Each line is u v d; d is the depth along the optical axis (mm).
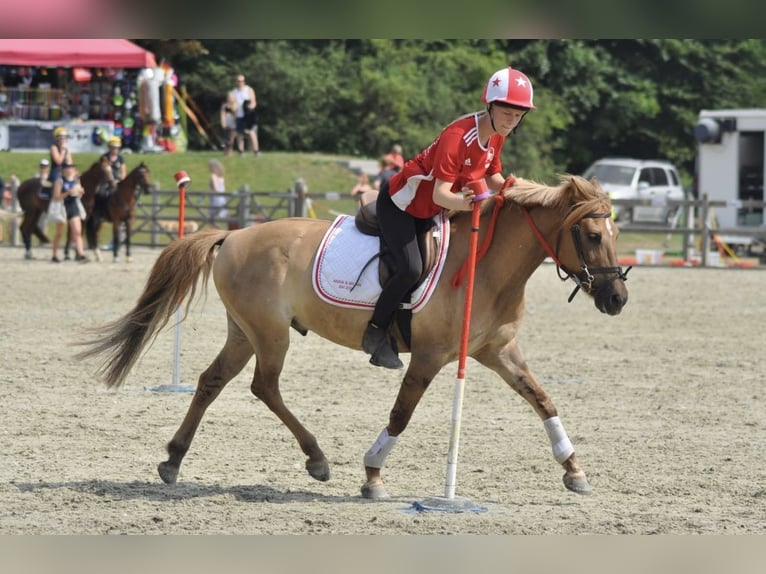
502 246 8711
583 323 19750
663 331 18875
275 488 9016
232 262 9273
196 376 14055
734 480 9383
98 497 8523
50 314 19266
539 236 8641
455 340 8711
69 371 14078
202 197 36250
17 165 39562
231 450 10312
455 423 8398
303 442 9203
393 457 10180
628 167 40875
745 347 17203
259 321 9133
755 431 11375
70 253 31000
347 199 35781
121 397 12594
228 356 9383
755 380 14359
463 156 8438
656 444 10734
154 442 10508
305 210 33594
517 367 8977
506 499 8758
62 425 11094
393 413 8797
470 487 9148
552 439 8922
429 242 8758
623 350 16797
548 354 16344
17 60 39031
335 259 8961
